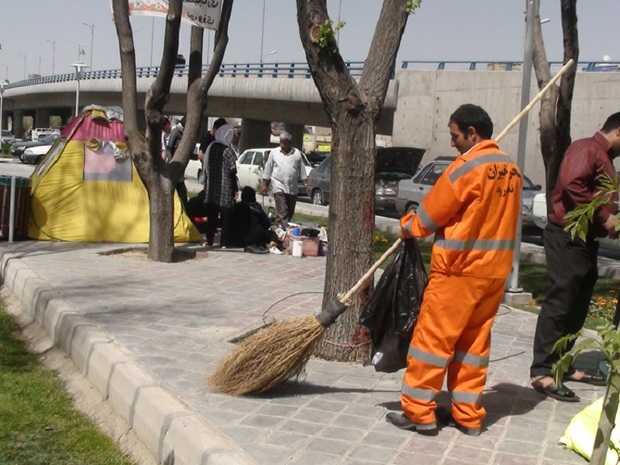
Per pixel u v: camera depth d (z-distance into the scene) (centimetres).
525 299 920
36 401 570
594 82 2636
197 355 609
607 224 513
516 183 449
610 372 327
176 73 4628
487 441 460
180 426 458
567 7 922
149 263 1020
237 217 1189
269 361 510
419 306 482
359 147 598
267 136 4528
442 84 3136
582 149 518
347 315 609
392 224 1805
